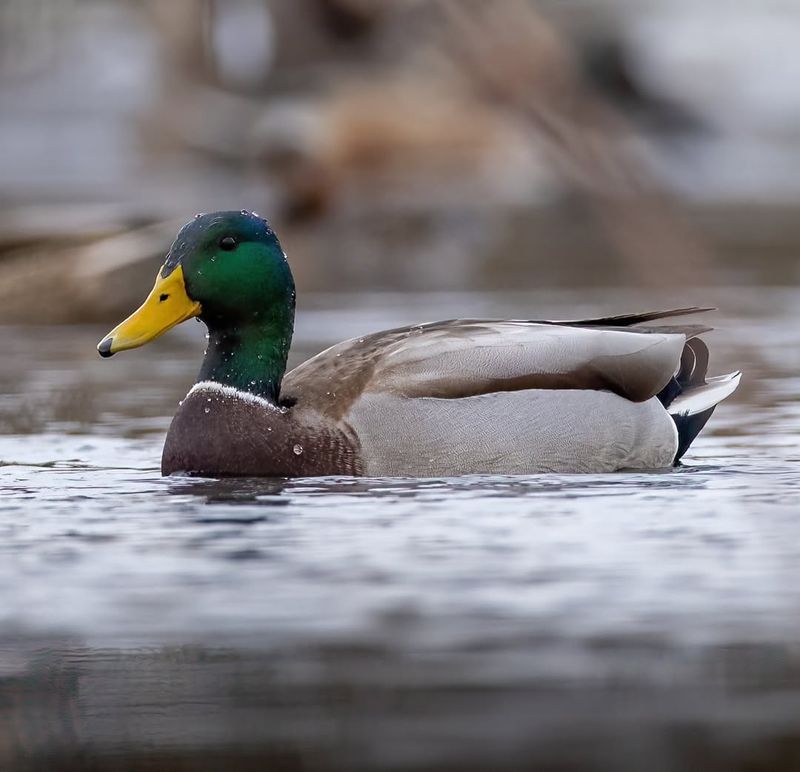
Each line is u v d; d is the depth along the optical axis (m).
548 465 15.92
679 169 50.66
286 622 10.98
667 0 60.62
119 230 30.44
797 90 58.69
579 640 10.51
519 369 16.02
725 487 15.11
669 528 13.34
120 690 9.83
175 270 16.23
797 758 8.62
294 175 43.28
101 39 61.56
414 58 51.94
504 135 50.16
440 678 9.89
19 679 10.09
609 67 49.47
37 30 54.31
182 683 9.95
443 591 11.59
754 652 10.23
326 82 53.22
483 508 14.16
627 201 7.54
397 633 10.70
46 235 30.03
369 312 29.95
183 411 16.16
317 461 15.70
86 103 60.97
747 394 20.94
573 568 12.14
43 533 13.51
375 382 15.91
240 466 15.78
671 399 17.08
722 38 59.41
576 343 16.28
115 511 14.30
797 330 26.36
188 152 56.53
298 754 8.82
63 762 8.85
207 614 11.16
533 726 9.11
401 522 13.66
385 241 41.72
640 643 10.43
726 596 11.37
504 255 38.94
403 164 50.41
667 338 16.70
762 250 37.09
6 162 58.81
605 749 8.76
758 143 57.09
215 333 16.28
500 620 10.93
